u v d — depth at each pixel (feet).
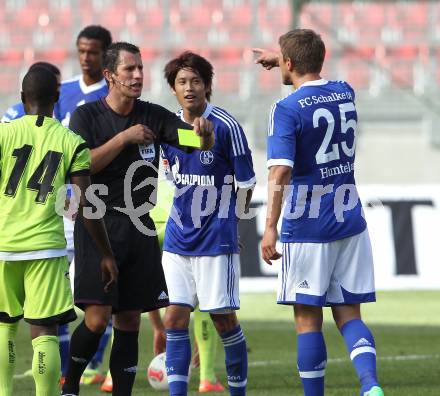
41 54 257.75
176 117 60.90
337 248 57.26
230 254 64.69
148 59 254.27
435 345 106.52
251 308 146.41
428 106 244.42
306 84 57.77
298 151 56.70
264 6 274.16
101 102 60.64
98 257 58.54
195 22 272.31
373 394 51.75
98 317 58.65
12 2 275.80
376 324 127.75
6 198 54.65
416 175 238.48
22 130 55.52
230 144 64.49
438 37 274.16
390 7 275.59
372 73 261.24
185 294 64.49
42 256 53.98
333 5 275.80
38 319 53.98
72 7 275.39
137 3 274.77
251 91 255.29
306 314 57.67
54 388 54.24
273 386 77.71
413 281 160.35
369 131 244.01
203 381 76.33
